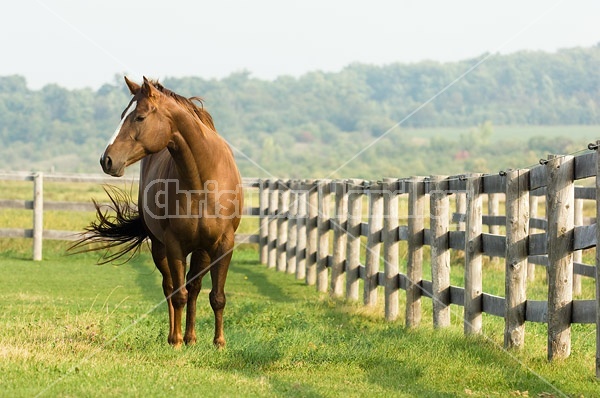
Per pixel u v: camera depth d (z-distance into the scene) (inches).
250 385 310.8
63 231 859.4
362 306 558.9
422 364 358.3
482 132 7322.8
